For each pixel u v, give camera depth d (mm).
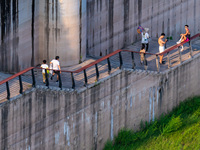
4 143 52969
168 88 69500
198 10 84688
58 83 60375
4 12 63812
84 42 69938
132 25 77625
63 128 57531
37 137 55562
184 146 62344
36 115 54938
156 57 66875
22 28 65375
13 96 53125
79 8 67562
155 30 81000
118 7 74938
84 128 59625
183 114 70312
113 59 72000
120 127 64062
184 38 72562
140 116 66375
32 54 67000
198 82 75750
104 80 60344
